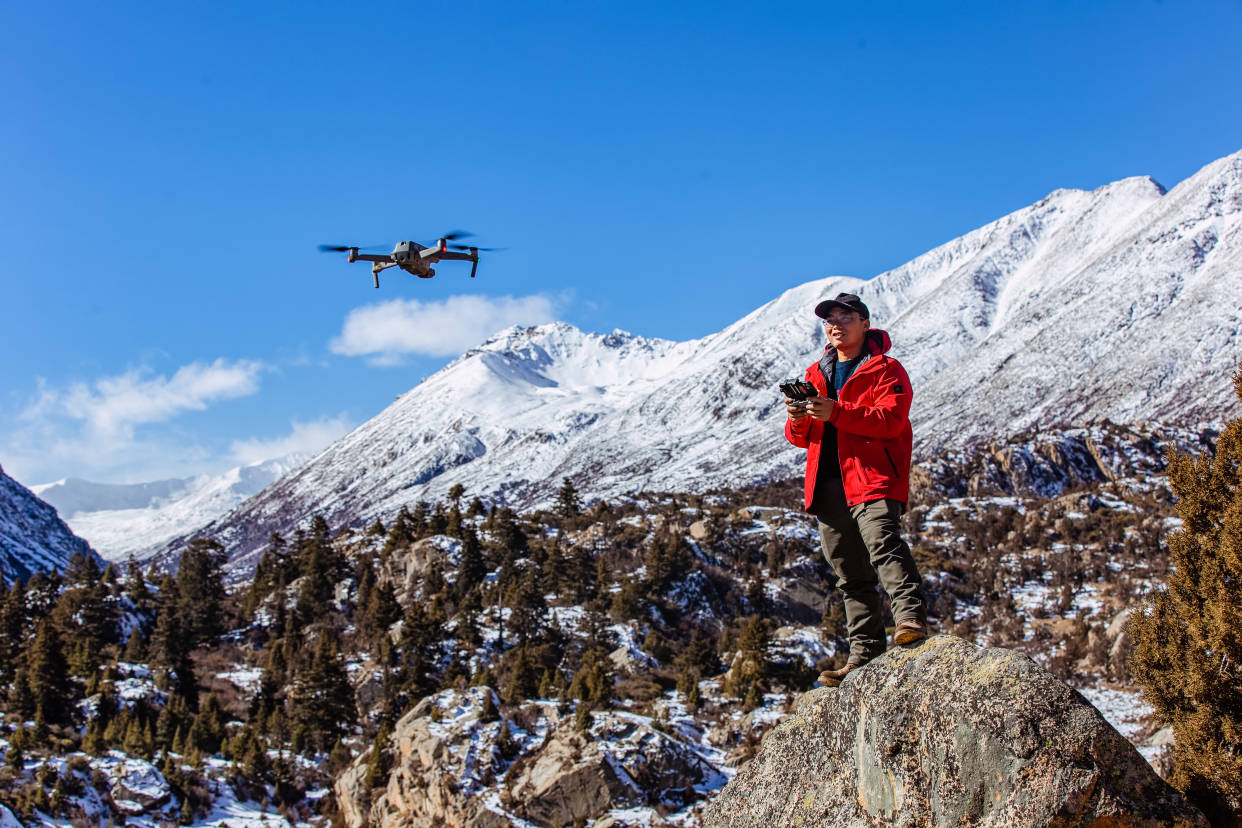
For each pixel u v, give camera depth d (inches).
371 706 3602.4
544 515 6008.9
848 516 297.7
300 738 3294.8
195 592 4825.3
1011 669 239.9
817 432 302.5
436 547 4987.7
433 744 2423.7
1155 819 219.3
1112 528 4399.6
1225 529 614.2
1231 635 597.3
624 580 4448.8
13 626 4284.0
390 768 2628.0
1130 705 2112.5
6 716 3208.7
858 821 259.8
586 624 3917.3
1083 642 2800.2
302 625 4616.1
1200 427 7170.3
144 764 2864.2
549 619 4025.6
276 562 5610.2
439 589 4601.4
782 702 2938.0
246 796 2972.4
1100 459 6387.8
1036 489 6082.7
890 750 253.1
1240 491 622.2
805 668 3127.5
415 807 2356.1
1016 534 4638.3
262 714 3494.1
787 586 4522.6
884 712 257.3
